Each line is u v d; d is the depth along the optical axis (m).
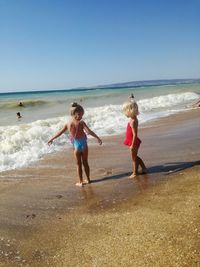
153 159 7.52
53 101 35.97
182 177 5.96
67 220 4.63
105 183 6.18
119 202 5.11
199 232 3.78
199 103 19.72
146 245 3.67
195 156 7.33
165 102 26.77
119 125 13.76
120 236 3.96
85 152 6.25
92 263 3.48
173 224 4.07
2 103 33.94
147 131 11.67
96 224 4.39
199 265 3.20
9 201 5.53
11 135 10.66
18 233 4.35
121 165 7.34
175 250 3.49
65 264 3.53
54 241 4.05
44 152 9.04
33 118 20.47
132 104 6.40
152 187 5.61
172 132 10.95
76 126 6.26
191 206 4.54
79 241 3.98
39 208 5.17
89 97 41.31
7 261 3.69
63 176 6.86
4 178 6.84
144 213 4.53
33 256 3.76
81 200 5.39
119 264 3.39
